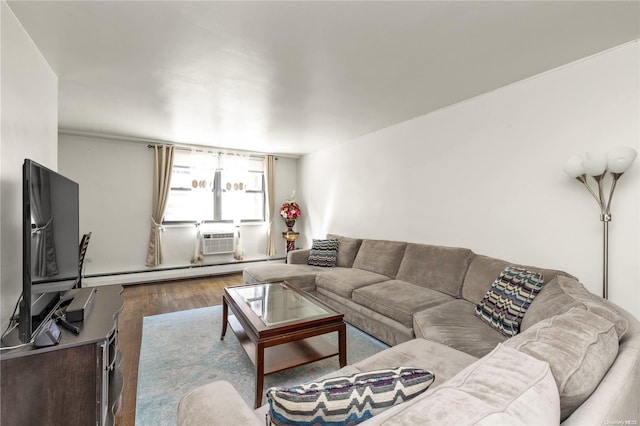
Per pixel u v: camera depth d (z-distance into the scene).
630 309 1.91
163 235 4.80
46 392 1.32
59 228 1.67
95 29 1.74
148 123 3.69
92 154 4.30
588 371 0.81
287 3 1.53
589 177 2.09
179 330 2.91
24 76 1.71
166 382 2.04
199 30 1.76
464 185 2.94
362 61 2.15
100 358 1.41
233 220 5.41
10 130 1.52
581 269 2.14
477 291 2.41
